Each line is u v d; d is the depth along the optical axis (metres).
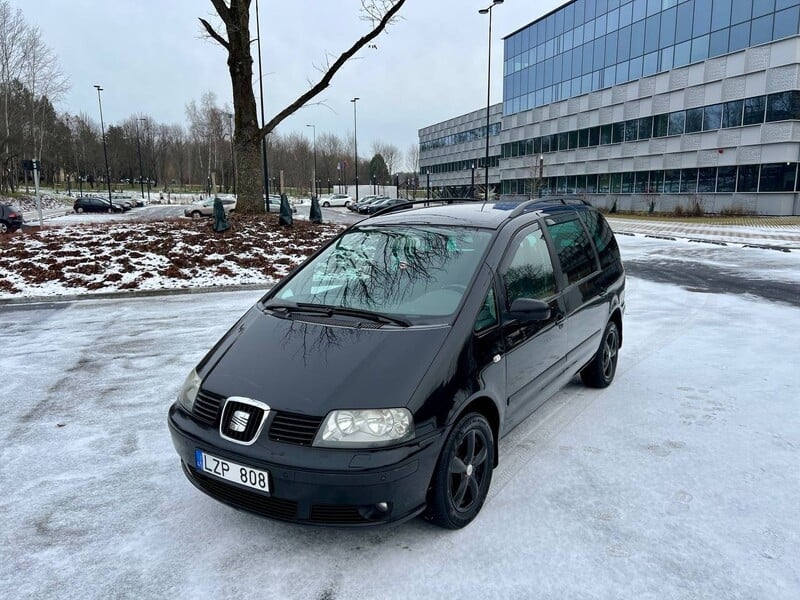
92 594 2.60
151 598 2.57
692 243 19.00
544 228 4.27
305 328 3.26
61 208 50.84
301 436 2.64
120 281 10.20
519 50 55.53
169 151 100.56
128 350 6.53
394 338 3.04
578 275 4.53
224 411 2.84
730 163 33.88
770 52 30.92
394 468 2.60
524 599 2.53
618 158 43.28
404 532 3.04
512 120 57.75
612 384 5.30
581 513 3.20
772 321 7.74
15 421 4.55
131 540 3.00
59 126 78.12
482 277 3.40
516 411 3.59
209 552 2.89
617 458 3.84
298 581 2.67
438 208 4.57
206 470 2.86
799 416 4.51
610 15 43.00
